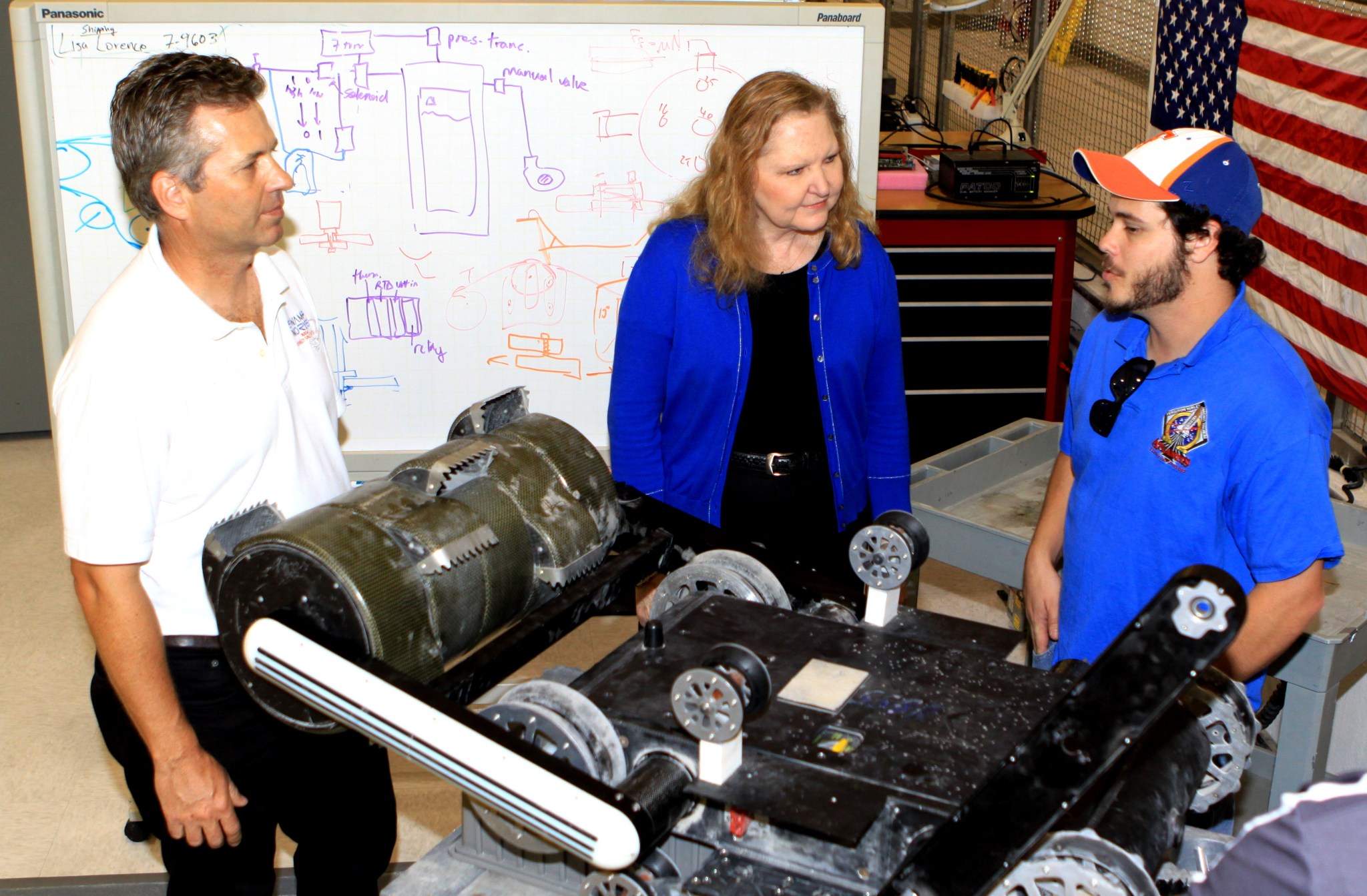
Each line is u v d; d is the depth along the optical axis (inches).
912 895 38.7
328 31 90.3
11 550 156.7
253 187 61.1
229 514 64.5
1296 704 78.3
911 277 158.9
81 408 59.5
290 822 71.9
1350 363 122.8
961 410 165.2
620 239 96.8
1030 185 158.6
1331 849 35.4
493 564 51.3
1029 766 37.2
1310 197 127.9
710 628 51.1
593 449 59.6
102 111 88.7
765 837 43.3
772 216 77.0
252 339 64.4
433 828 103.8
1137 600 69.0
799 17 92.4
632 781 40.3
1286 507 62.4
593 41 92.1
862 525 88.0
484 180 94.7
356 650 45.6
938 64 276.5
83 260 90.9
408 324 97.7
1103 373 71.8
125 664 61.5
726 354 81.4
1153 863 41.1
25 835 104.1
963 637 52.1
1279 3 132.3
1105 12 193.2
